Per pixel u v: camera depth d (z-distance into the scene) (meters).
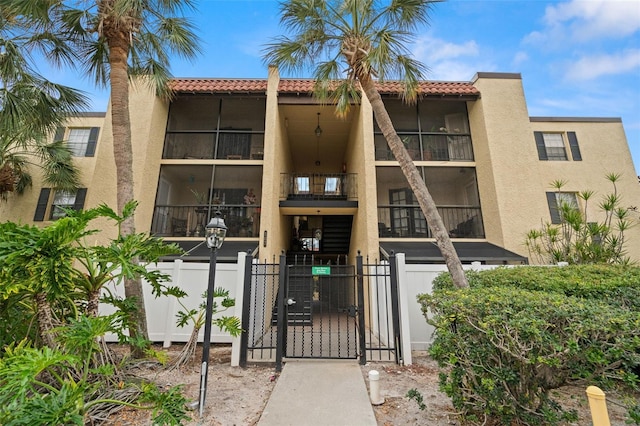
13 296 3.35
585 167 11.50
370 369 5.12
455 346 2.97
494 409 2.76
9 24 6.39
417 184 6.01
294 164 16.56
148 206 9.82
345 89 7.61
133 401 3.60
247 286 5.59
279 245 10.66
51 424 2.22
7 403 2.32
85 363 3.02
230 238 10.43
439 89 10.77
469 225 10.78
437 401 3.83
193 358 5.40
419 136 11.33
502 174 9.98
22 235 2.71
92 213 3.32
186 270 7.03
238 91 10.48
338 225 14.16
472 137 11.28
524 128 10.36
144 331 5.44
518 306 2.66
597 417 1.88
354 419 3.32
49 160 10.09
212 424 3.33
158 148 10.59
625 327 2.21
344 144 14.52
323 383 4.39
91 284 3.78
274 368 5.18
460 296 3.16
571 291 4.22
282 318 5.36
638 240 10.48
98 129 12.07
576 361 2.43
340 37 6.72
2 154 8.98
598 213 10.89
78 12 6.39
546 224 8.88
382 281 7.38
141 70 7.71
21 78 7.00
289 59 6.82
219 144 11.90
